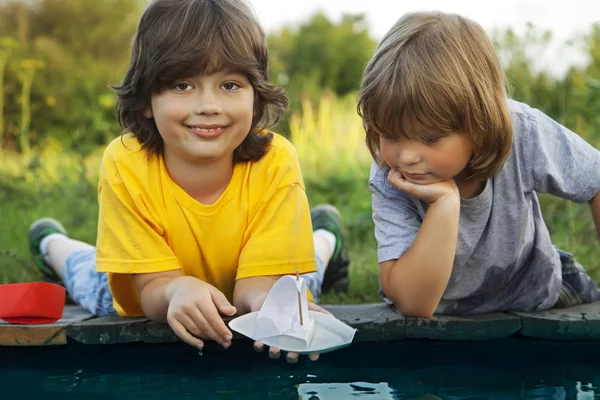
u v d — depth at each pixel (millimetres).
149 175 2080
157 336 1969
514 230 2086
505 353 2064
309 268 2117
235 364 1937
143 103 2004
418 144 1807
